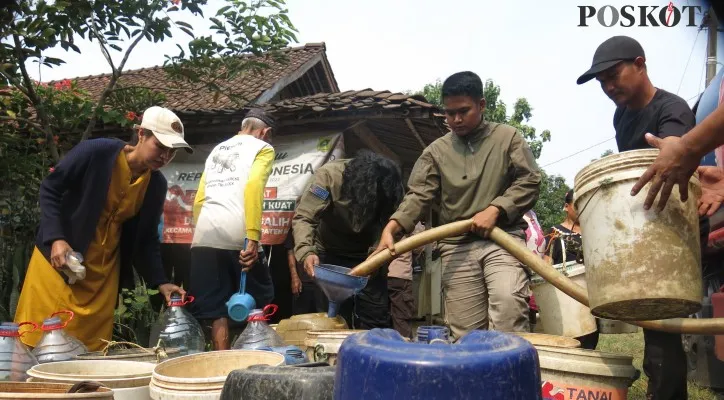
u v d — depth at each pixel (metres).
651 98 3.37
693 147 2.08
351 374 1.52
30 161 7.01
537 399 1.52
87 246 3.76
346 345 1.60
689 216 2.31
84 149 3.75
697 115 3.97
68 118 7.22
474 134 3.89
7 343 2.70
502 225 3.78
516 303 3.62
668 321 2.76
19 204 7.10
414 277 8.48
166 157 3.86
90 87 12.46
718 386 4.99
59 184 3.74
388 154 9.42
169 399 2.00
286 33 7.26
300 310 5.41
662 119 3.24
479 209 3.81
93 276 3.86
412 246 3.65
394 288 6.47
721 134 2.03
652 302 2.29
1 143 6.88
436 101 22.33
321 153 7.54
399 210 3.92
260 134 4.96
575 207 2.58
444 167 3.91
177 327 3.60
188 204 8.09
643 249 2.27
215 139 8.38
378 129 8.26
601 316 2.51
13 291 5.29
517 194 3.67
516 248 3.50
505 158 3.81
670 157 2.13
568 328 4.23
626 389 2.79
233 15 7.04
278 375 1.79
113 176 3.80
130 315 5.30
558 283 3.34
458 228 3.62
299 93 12.52
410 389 1.43
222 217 4.40
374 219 4.55
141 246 4.09
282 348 2.85
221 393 1.89
